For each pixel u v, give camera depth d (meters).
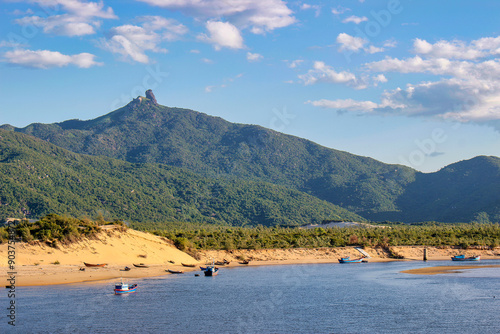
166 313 72.00
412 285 102.81
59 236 117.19
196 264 144.88
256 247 172.62
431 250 188.38
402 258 177.00
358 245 188.00
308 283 106.00
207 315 70.94
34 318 67.69
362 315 71.12
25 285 91.50
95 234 126.94
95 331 61.69
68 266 108.38
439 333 61.12
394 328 63.62
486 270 133.38
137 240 137.12
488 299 84.31
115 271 113.06
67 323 65.25
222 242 178.62
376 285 102.94
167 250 141.88
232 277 117.31
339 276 120.25
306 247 181.88
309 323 66.31
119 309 74.44
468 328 63.50
